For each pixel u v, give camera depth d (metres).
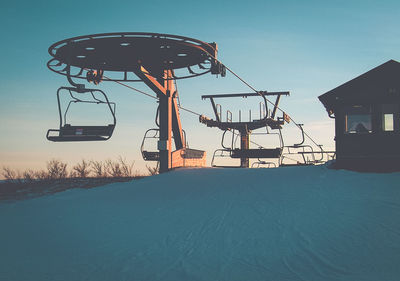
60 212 11.34
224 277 6.28
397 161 14.73
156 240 8.32
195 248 7.70
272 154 21.64
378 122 15.20
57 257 7.47
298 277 6.17
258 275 6.31
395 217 8.59
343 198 10.59
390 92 15.12
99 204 12.24
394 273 6.08
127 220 10.09
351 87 15.63
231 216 9.77
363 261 6.63
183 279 6.25
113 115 12.91
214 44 15.73
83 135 12.66
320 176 14.23
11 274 6.61
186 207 11.10
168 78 18.14
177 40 14.17
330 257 6.90
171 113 20.69
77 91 12.88
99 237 8.73
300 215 9.37
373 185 11.82
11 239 8.72
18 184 17.83
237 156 22.20
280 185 13.23
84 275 6.54
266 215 9.60
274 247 7.52
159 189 14.27
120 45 14.77
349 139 15.45
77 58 15.78
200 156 26.50
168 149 19.81
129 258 7.30
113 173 21.69
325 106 16.84
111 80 16.58
